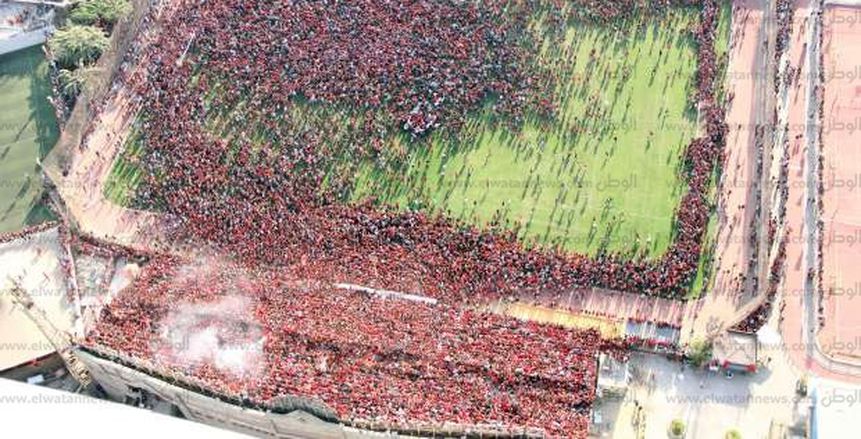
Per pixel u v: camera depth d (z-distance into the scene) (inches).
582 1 4918.8
